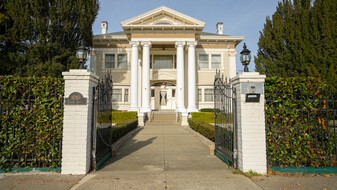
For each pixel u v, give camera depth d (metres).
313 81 4.64
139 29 17.95
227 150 5.09
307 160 4.53
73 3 14.32
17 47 13.43
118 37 20.55
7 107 4.44
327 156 4.56
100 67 20.78
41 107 4.49
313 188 3.60
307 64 6.94
